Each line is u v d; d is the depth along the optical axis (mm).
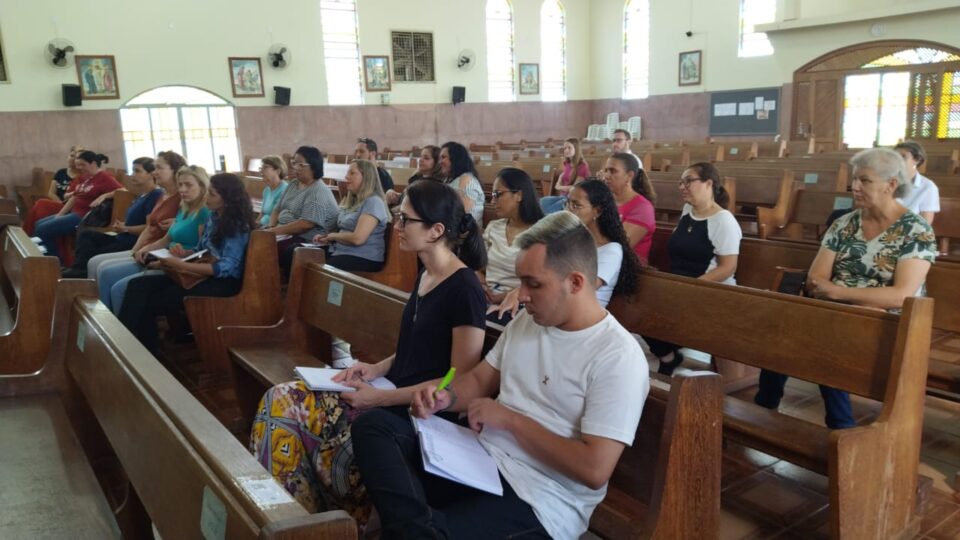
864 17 12961
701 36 16266
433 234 2248
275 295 4137
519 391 1836
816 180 6340
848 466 2057
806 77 14445
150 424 1792
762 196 6215
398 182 8359
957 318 2898
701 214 3699
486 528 1658
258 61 13805
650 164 9359
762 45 15289
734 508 2670
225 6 13328
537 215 3564
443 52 16141
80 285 3047
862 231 2914
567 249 1683
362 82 15094
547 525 1700
